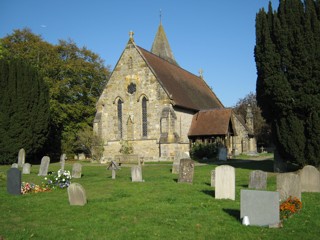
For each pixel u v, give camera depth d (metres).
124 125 37.25
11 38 46.94
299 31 19.50
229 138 38.81
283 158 21.28
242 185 16.78
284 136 20.06
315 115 18.94
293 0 20.05
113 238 8.37
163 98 35.28
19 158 28.66
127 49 37.69
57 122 44.50
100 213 10.91
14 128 31.67
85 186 16.86
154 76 35.97
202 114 39.84
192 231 8.82
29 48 45.94
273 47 20.50
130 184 17.31
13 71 32.19
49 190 15.82
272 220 9.16
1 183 18.42
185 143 37.53
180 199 13.02
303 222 9.47
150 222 9.70
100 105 38.62
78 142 44.66
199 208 11.41
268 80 20.31
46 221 10.09
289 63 19.78
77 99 49.81
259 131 71.69
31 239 8.45
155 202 12.51
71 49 51.44
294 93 19.59
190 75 49.62
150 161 34.97
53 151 42.66
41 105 33.81
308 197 13.16
